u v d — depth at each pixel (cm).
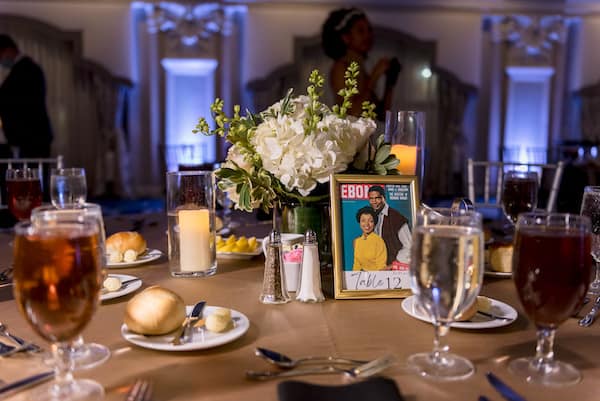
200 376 68
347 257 103
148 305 76
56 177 134
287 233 118
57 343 64
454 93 895
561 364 71
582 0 853
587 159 648
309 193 110
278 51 881
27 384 64
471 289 66
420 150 128
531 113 931
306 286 99
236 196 117
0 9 813
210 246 116
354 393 59
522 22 898
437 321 71
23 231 61
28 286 60
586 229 66
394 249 104
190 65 888
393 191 108
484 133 926
